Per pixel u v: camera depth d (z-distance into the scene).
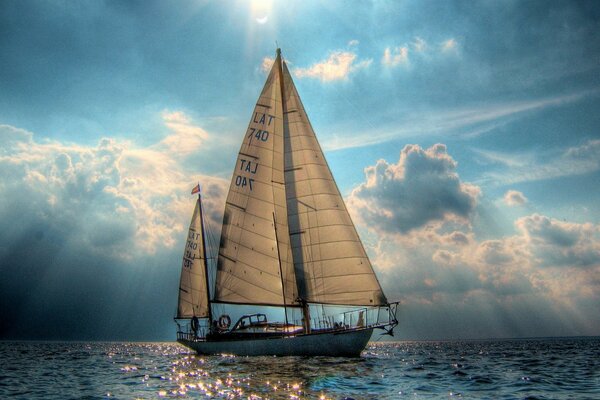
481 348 145.12
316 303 52.25
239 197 60.34
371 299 50.38
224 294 60.00
